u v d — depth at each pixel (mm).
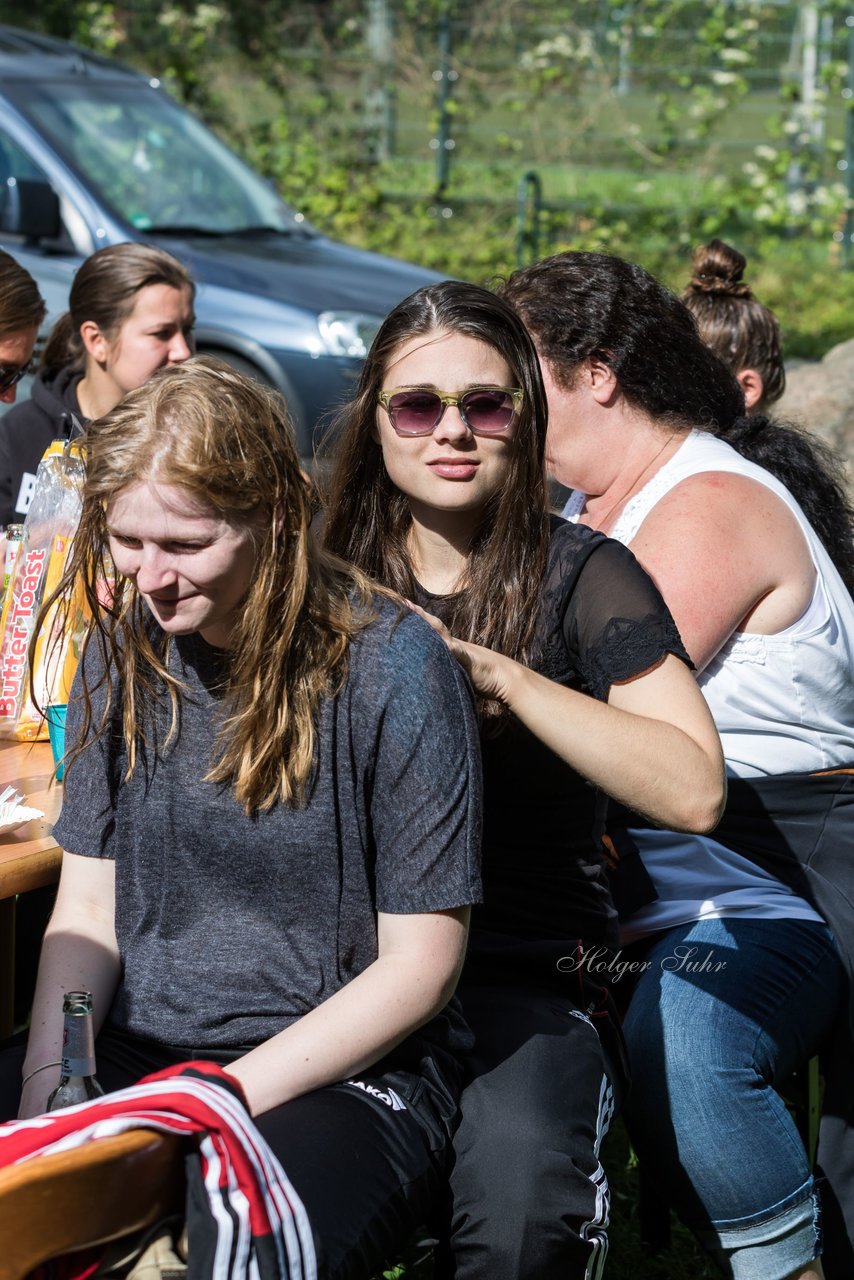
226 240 7176
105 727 1919
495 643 2086
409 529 2225
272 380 6562
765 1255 2135
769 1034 2225
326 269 7094
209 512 1688
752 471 2402
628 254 13039
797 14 14141
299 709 1776
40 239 6703
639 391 2463
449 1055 1975
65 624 2283
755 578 2309
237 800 1811
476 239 12977
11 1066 1954
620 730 1894
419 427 2039
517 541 2080
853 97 13359
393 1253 1788
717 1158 2129
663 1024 2211
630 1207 2875
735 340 3207
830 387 5598
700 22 14141
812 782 2412
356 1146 1749
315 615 1786
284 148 13789
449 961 1818
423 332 2037
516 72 14086
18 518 3592
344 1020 1768
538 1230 1863
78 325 3762
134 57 14047
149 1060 1890
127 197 7016
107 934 1966
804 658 2354
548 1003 2107
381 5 14156
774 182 13414
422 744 1781
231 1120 1495
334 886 1827
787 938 2320
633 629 1994
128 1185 1430
